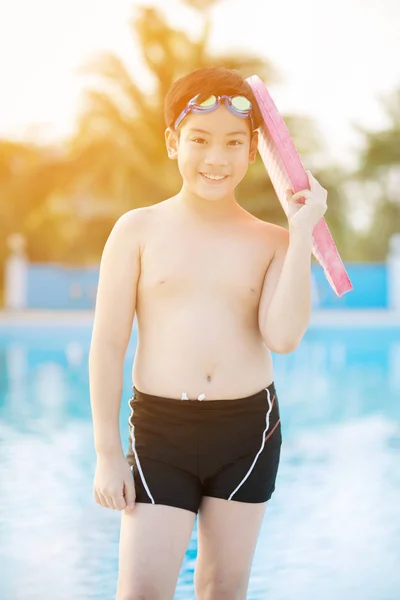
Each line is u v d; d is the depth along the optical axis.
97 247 26.44
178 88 2.34
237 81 2.32
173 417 2.31
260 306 2.40
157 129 26.80
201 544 2.41
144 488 2.29
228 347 2.34
